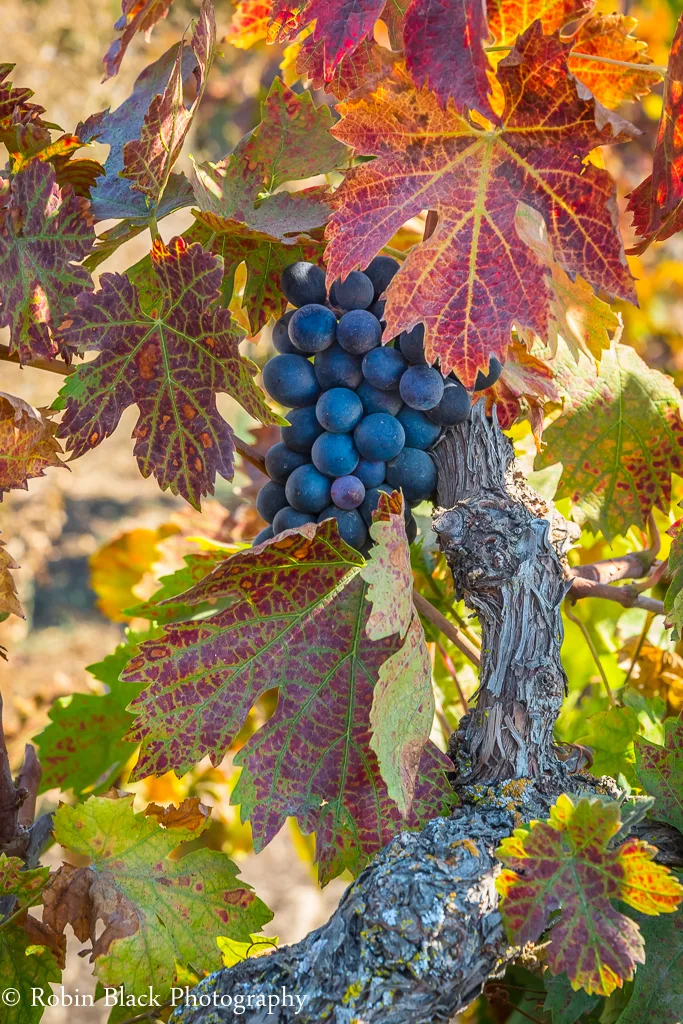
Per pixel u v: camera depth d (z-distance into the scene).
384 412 1.18
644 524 1.27
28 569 3.73
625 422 1.27
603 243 1.14
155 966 1.20
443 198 1.15
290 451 1.20
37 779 1.28
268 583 1.18
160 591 1.34
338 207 1.15
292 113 1.22
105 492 5.14
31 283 1.18
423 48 1.14
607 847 1.13
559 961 1.13
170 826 1.23
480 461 1.20
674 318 2.25
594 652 1.30
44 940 1.21
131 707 1.18
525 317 1.15
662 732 1.28
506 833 1.16
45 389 3.44
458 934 1.13
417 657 1.16
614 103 1.21
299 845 1.45
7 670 3.52
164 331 1.18
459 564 1.19
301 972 1.13
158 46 3.90
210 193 1.21
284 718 1.19
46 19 3.67
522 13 1.19
